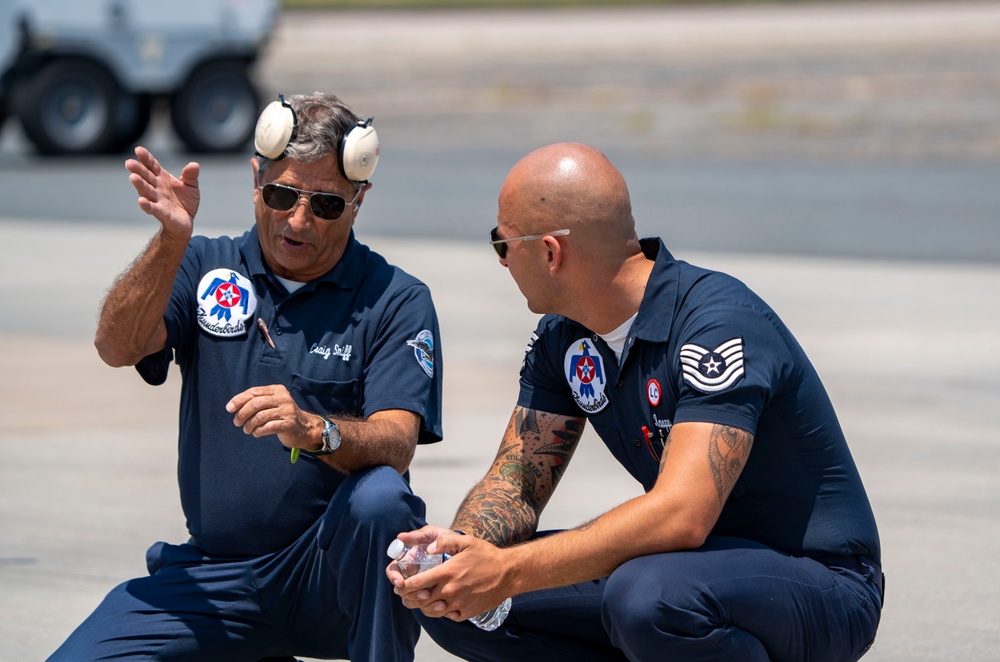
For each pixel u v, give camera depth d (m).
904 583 11.77
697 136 61.78
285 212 8.45
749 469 8.19
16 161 55.72
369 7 127.38
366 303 8.79
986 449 16.22
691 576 7.61
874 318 24.72
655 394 8.11
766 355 7.86
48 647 10.23
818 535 8.20
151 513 13.80
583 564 7.71
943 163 52.41
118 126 56.06
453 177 49.38
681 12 120.00
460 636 8.69
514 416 9.06
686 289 8.09
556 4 128.38
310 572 8.46
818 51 89.38
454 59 91.56
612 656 8.93
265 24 58.50
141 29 55.31
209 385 8.66
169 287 8.20
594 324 8.27
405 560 7.67
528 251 8.12
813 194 44.00
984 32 95.31
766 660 7.80
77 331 24.05
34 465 15.61
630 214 8.19
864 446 16.41
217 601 8.58
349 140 8.41
